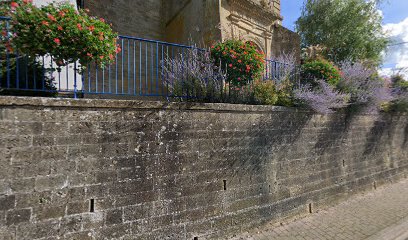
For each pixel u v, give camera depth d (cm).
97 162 299
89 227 291
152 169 336
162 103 348
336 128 606
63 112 283
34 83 300
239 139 422
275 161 470
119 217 309
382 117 762
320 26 1277
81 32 281
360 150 673
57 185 276
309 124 540
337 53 1228
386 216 506
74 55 293
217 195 390
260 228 435
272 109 470
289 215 482
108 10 928
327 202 561
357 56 1191
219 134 400
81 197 288
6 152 253
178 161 358
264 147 455
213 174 389
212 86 448
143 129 332
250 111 439
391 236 426
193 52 464
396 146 816
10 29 274
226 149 406
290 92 538
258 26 867
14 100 257
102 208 299
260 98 483
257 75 467
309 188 526
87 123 296
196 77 445
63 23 275
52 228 271
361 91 644
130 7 983
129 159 320
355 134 661
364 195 650
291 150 500
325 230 441
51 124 276
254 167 438
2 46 288
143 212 325
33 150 266
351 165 639
